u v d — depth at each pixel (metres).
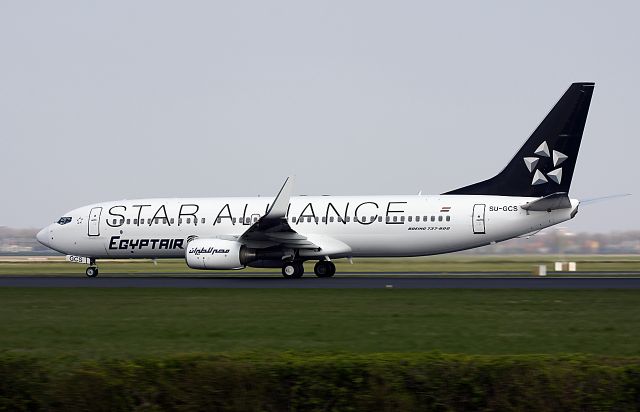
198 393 50.88
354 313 101.81
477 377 50.34
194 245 173.75
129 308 111.62
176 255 192.25
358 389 50.53
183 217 188.75
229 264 171.88
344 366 51.00
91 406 50.75
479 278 176.88
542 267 196.12
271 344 75.25
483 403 50.25
